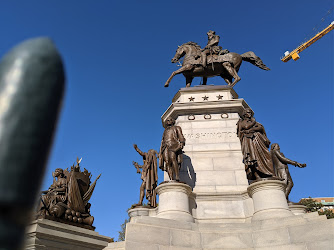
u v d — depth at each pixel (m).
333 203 60.72
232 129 12.95
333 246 7.43
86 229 7.31
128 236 7.79
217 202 10.84
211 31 16.33
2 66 0.53
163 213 9.70
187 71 15.32
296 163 11.58
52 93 0.55
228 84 15.55
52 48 0.59
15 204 0.48
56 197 7.45
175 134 11.05
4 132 0.49
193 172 11.85
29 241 6.31
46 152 0.54
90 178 8.50
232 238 8.39
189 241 8.25
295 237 7.98
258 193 9.95
